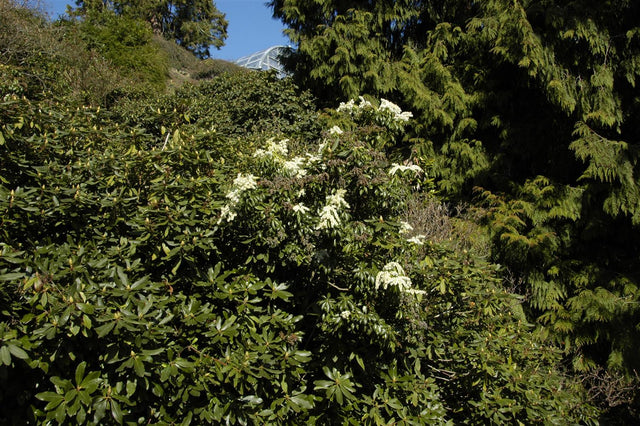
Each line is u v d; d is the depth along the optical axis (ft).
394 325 8.69
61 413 5.56
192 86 27.30
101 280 6.49
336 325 7.91
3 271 5.76
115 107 24.38
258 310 7.59
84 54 31.91
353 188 8.21
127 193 8.38
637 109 17.88
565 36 17.22
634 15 17.47
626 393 15.46
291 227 7.95
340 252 8.09
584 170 18.31
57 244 7.55
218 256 8.52
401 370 9.74
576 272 18.15
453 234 16.70
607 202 16.99
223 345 7.43
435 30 22.20
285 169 8.86
